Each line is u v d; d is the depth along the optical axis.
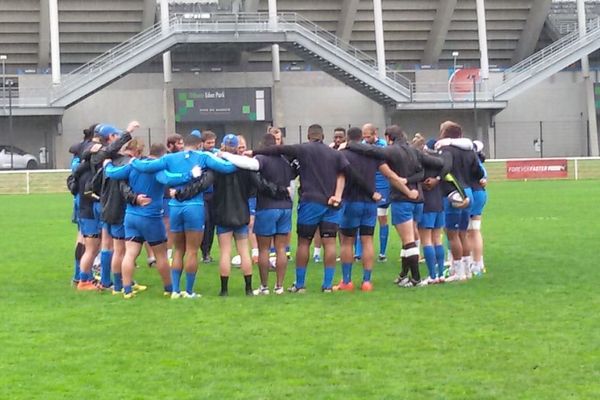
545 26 73.38
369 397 8.68
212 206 14.70
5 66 67.38
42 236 25.48
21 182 50.50
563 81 70.25
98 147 15.00
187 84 66.19
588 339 10.84
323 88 68.00
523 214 29.77
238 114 65.44
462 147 15.75
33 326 12.22
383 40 65.06
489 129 68.12
